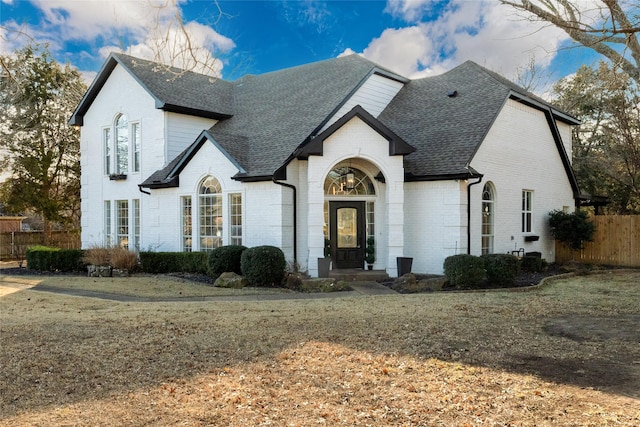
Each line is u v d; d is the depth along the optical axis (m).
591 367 5.98
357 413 4.64
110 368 6.02
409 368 5.98
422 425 4.36
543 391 5.16
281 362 6.24
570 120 21.83
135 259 17.47
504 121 17.42
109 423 4.42
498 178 17.00
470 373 5.78
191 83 21.72
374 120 14.80
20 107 27.23
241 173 15.64
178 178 18.03
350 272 15.30
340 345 7.03
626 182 24.31
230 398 5.02
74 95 29.50
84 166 22.86
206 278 15.45
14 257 27.86
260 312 9.68
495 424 4.36
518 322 8.54
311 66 21.98
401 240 15.05
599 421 4.39
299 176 15.61
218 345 7.07
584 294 12.10
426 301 10.91
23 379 5.61
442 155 15.72
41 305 11.04
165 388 5.33
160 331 7.97
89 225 22.66
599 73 19.28
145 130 20.03
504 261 13.52
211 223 17.22
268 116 18.89
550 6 9.29
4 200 29.23
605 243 20.88
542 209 19.91
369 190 16.27
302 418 4.53
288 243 15.32
